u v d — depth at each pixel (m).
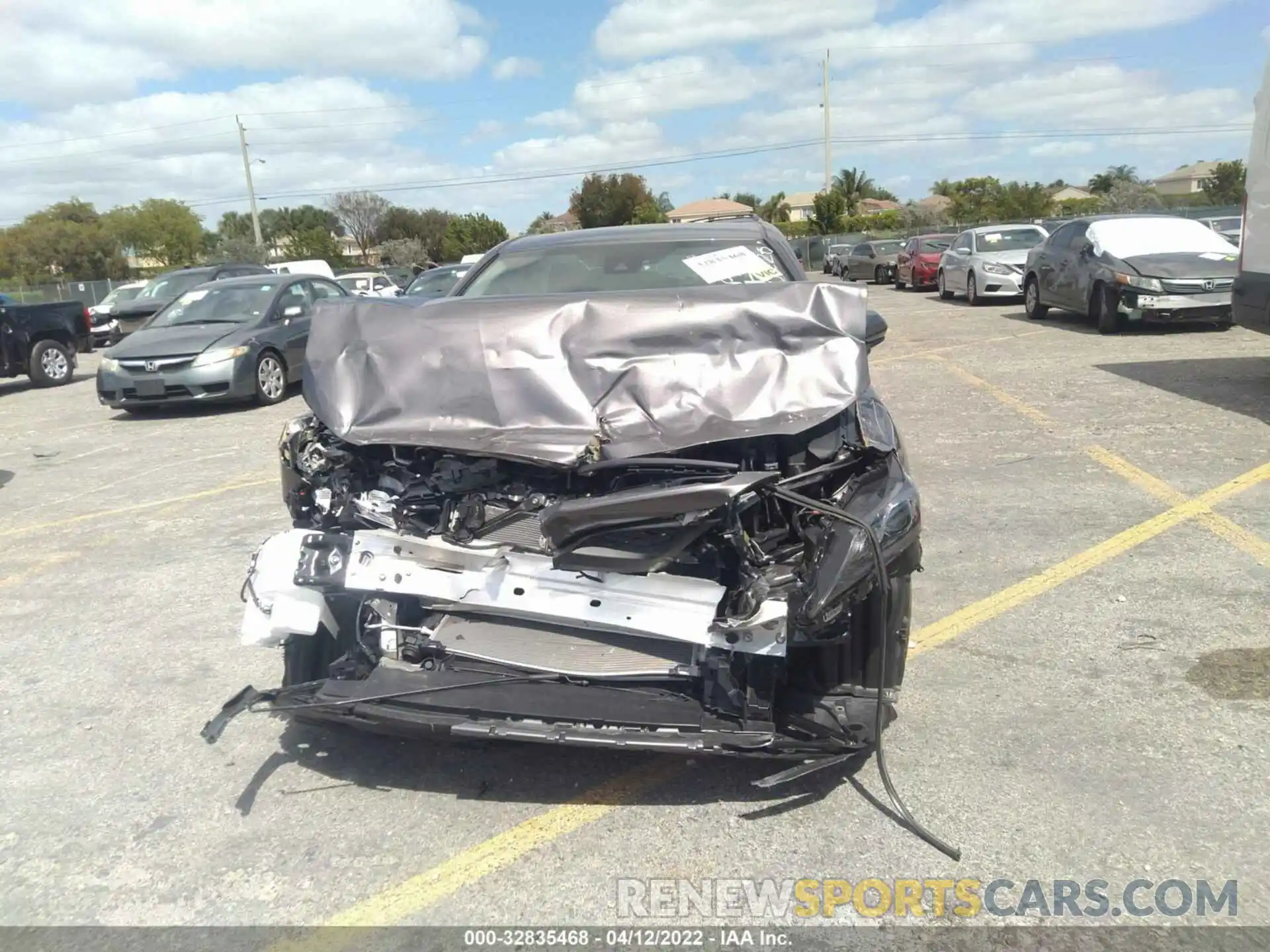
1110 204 53.03
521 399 3.19
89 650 4.67
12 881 2.99
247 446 9.41
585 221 68.19
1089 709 3.72
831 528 2.93
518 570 3.10
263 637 3.27
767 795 3.29
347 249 75.94
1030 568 5.13
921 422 8.63
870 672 3.20
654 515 2.77
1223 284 12.30
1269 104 8.23
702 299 3.41
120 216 72.50
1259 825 3.01
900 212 60.09
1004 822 3.08
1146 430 7.82
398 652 3.29
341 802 3.34
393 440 3.16
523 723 2.98
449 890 2.89
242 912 2.83
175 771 3.57
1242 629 4.30
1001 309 18.67
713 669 3.03
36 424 11.68
